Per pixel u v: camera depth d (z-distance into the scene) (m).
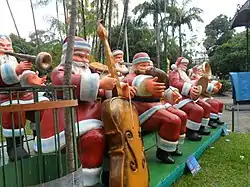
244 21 13.64
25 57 2.71
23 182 2.23
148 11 15.06
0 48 3.20
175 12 15.10
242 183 3.59
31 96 3.13
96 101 2.76
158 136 3.68
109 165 2.61
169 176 3.27
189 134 5.15
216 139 6.01
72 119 2.01
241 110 11.22
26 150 3.26
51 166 2.38
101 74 2.98
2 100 3.03
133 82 3.41
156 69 3.44
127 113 2.57
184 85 4.99
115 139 2.44
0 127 2.15
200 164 4.34
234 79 10.66
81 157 2.55
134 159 2.49
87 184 2.56
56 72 2.57
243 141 5.99
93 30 5.37
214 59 25.83
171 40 16.77
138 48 16.62
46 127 2.55
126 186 2.35
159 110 3.60
